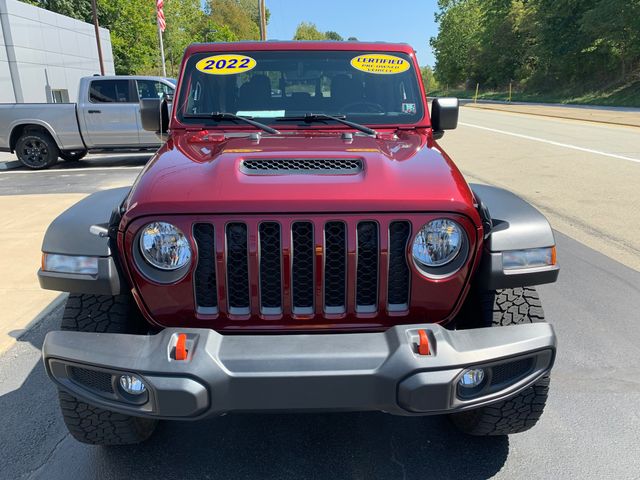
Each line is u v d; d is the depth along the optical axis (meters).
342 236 2.01
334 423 2.85
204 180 2.11
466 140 14.68
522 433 2.73
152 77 11.02
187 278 2.01
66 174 10.38
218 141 2.79
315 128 3.08
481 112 27.25
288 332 2.08
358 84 3.28
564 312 4.10
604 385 3.14
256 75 3.24
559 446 2.64
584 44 41.12
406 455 2.59
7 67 20.83
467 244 2.06
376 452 2.62
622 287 4.56
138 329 2.38
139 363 1.87
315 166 2.26
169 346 1.89
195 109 3.18
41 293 4.46
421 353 1.88
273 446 2.67
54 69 23.95
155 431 2.76
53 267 2.14
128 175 10.16
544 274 2.19
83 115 10.78
